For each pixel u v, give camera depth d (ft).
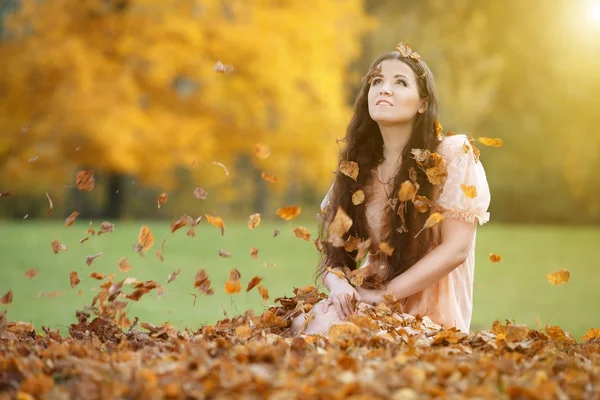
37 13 62.28
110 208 74.13
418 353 9.70
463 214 12.16
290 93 65.92
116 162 61.57
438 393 8.04
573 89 72.38
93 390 8.19
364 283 12.27
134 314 21.35
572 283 30.55
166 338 11.94
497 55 72.79
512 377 8.81
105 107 60.85
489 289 29.07
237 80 64.95
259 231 49.24
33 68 60.54
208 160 65.41
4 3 67.97
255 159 67.56
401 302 12.59
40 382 8.36
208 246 40.24
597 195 71.56
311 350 9.87
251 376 8.33
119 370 8.80
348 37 67.72
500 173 72.49
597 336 12.22
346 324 10.43
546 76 73.20
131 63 62.69
